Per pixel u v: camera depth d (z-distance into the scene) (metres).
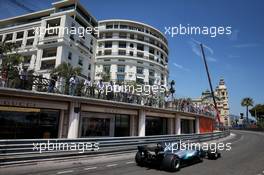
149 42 65.19
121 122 18.34
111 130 17.53
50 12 50.97
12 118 12.49
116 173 7.84
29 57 45.28
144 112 18.44
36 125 13.30
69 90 13.68
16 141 8.80
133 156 12.02
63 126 13.71
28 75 12.28
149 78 62.09
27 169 8.02
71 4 48.72
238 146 18.38
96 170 8.23
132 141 13.58
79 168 8.50
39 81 12.66
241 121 76.88
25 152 9.03
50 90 12.93
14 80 11.78
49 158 9.73
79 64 46.53
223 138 27.52
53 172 7.70
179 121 22.80
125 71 58.97
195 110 26.53
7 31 49.47
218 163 10.26
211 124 31.83
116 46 60.41
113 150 12.38
